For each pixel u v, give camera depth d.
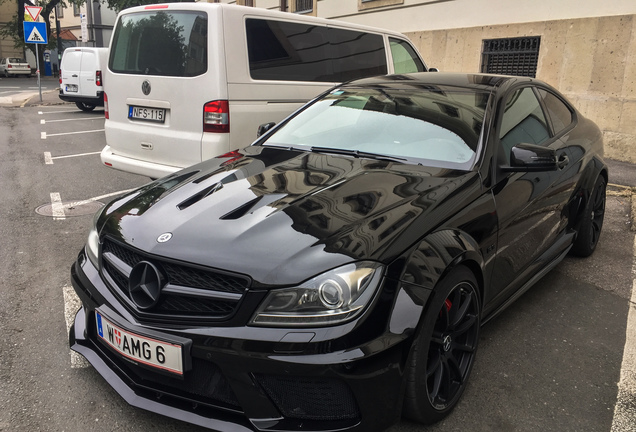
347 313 1.87
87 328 2.41
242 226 2.17
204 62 4.57
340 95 3.63
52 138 9.77
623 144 8.16
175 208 2.42
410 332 1.96
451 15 10.35
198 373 2.03
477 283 2.52
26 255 4.14
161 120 4.88
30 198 5.72
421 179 2.57
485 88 3.25
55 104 16.42
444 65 10.59
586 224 4.11
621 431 2.31
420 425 2.30
